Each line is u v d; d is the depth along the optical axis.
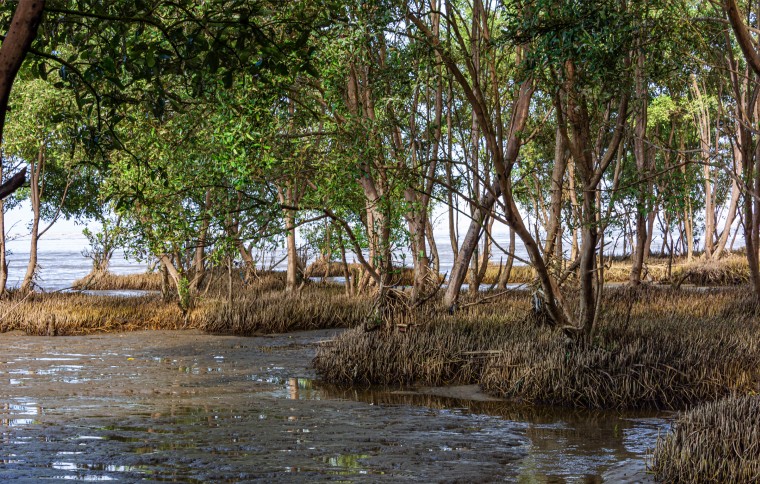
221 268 24.33
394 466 6.81
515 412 9.28
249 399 10.04
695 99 26.02
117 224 15.93
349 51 9.97
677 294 20.97
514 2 7.90
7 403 9.50
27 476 6.29
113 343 15.26
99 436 7.80
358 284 22.53
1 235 22.64
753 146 16.59
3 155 22.16
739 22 6.04
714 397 9.47
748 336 11.99
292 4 6.65
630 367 9.72
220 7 5.14
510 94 14.69
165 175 6.27
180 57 5.05
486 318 15.04
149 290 31.77
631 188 9.64
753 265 15.80
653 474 6.35
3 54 2.75
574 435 8.08
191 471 6.54
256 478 6.35
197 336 16.47
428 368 11.23
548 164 20.97
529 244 9.48
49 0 5.04
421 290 15.59
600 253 10.38
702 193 34.50
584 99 9.37
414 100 13.80
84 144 5.31
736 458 5.91
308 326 17.89
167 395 10.25
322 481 6.30
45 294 24.25
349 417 8.95
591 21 7.50
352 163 11.27
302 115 11.72
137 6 4.79
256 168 10.01
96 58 5.15
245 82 8.34
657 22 8.28
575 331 10.53
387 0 8.55
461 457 7.15
